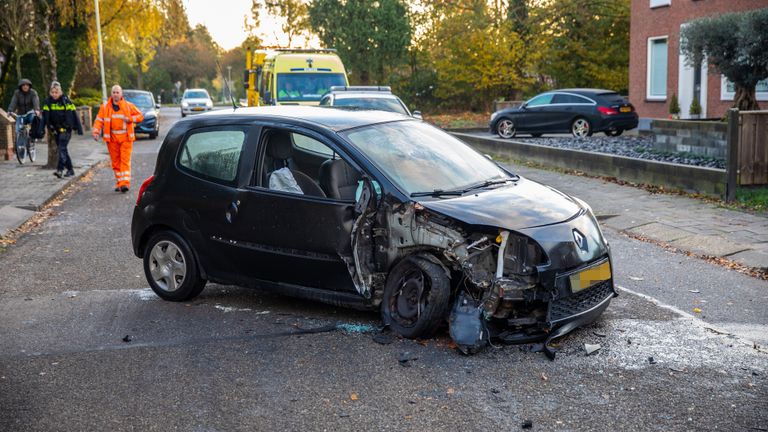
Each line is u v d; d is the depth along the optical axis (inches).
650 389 186.1
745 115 438.6
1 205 477.7
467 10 1540.4
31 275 318.3
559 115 920.9
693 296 270.5
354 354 213.0
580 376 194.7
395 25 1567.4
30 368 208.1
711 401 178.7
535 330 219.3
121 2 1328.7
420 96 1651.1
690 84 943.7
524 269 210.2
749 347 215.0
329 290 239.9
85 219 455.5
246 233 250.5
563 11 1401.3
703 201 448.8
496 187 239.5
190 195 264.1
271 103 831.7
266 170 252.2
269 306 264.5
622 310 251.8
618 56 1398.9
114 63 2101.4
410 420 171.0
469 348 208.4
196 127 269.6
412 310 222.1
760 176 449.1
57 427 170.7
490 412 174.6
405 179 230.4
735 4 856.9
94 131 560.4
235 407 179.9
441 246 213.2
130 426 170.7
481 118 1457.9
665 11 981.2
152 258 277.0
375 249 227.3
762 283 288.8
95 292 289.6
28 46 1064.2
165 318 253.3
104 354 218.4
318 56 858.1
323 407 178.7
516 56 1453.0
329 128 241.8
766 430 163.3
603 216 425.4
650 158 601.0
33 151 767.1
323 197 236.5
